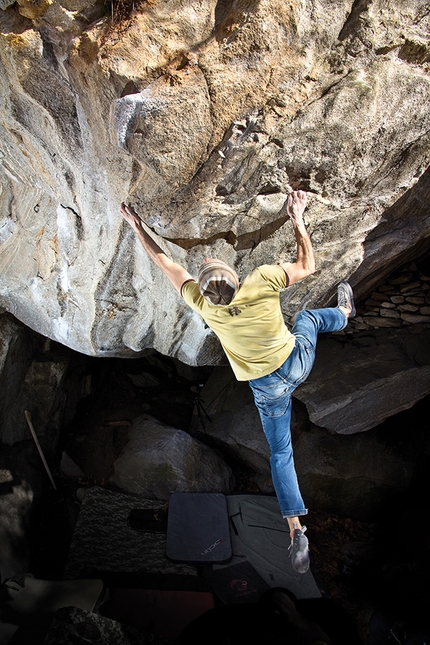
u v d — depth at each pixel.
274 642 4.33
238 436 6.36
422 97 2.72
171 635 4.52
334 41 2.44
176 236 3.16
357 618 4.83
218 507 5.75
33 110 2.85
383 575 4.82
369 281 4.48
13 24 2.47
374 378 4.98
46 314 4.83
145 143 2.51
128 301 4.26
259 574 5.16
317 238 3.44
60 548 5.57
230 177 2.79
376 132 2.81
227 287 2.46
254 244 3.31
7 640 3.99
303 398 5.25
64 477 6.21
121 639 3.79
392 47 2.50
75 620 3.78
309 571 5.21
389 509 5.89
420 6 2.44
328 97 2.57
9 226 4.14
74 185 3.29
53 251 4.10
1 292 4.77
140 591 4.86
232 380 6.99
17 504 5.23
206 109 2.45
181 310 4.04
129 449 6.35
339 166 2.92
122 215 3.14
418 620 4.37
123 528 5.60
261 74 2.43
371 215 3.44
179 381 7.79
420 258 4.90
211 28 2.38
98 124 2.64
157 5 2.34
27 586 4.48
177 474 6.01
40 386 6.00
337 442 5.94
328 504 5.97
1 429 5.61
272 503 5.93
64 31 2.43
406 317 5.11
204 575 5.16
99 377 7.37
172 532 5.45
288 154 2.77
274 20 2.30
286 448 2.98
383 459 5.82
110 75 2.38
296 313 4.19
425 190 3.40
